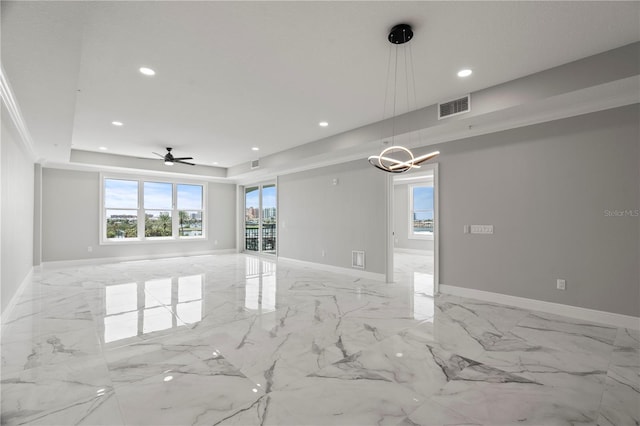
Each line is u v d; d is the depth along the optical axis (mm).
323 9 2328
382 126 4895
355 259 6387
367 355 2738
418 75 3404
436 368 2510
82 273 6562
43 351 2797
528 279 4062
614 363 2580
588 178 3596
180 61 3080
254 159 8094
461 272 4727
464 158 4680
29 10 1937
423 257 9648
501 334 3211
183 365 2549
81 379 2324
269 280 5926
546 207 3908
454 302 4402
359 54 2971
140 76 3385
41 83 2969
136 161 7930
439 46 2836
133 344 2957
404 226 10906
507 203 4242
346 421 1870
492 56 3006
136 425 1822
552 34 2645
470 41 2754
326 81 3545
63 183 7516
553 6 2289
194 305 4238
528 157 4051
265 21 2467
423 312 3951
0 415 1898
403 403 2051
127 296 4703
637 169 3301
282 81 3537
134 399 2074
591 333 3213
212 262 8250
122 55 2951
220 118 4793
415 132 4570
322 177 7164
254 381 2311
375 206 6027
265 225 9609
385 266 5816
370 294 4887
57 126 4320
